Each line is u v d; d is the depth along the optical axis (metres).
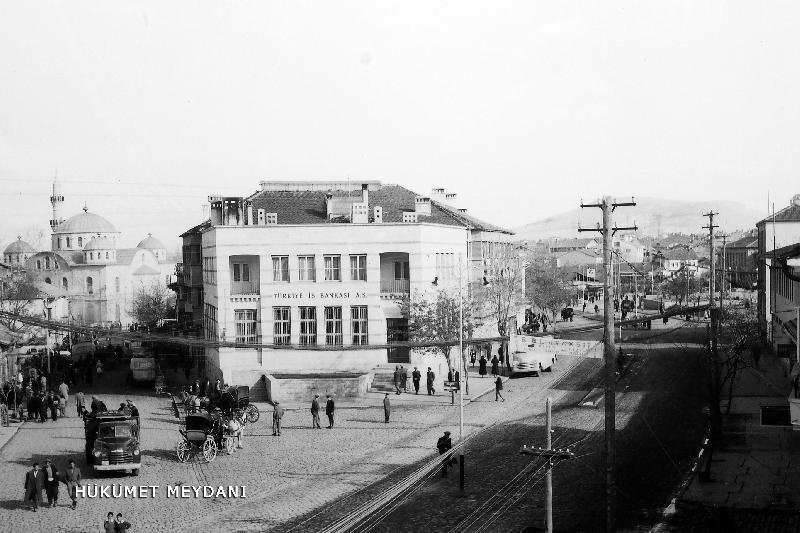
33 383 59.84
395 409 52.03
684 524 27.80
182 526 28.61
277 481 34.72
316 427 46.69
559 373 64.62
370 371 62.25
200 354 75.00
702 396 52.31
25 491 31.58
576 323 100.94
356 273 63.19
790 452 38.44
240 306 62.97
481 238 78.88
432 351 57.66
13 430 47.91
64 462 39.22
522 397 54.44
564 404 50.88
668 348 75.94
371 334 62.75
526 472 35.22
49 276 156.75
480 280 74.81
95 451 36.38
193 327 79.00
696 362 64.94
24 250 160.00
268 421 49.88
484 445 40.81
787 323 52.88
